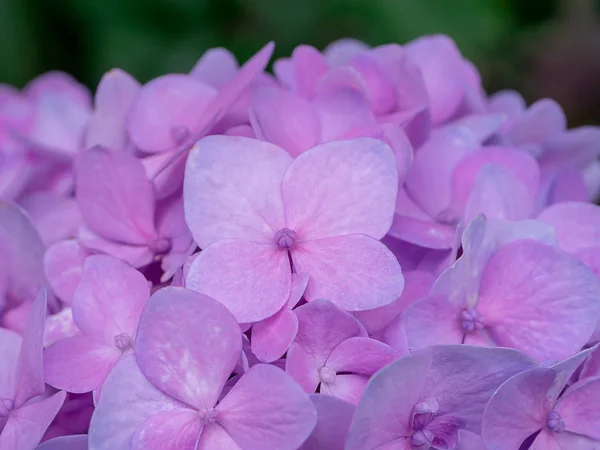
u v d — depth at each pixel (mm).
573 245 230
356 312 212
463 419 206
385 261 206
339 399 194
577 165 271
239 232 214
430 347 199
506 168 229
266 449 197
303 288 205
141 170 227
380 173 214
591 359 215
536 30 472
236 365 204
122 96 254
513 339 215
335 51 278
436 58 257
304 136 232
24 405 214
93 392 209
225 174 216
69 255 230
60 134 280
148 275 231
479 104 260
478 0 425
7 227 233
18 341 221
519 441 208
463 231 214
